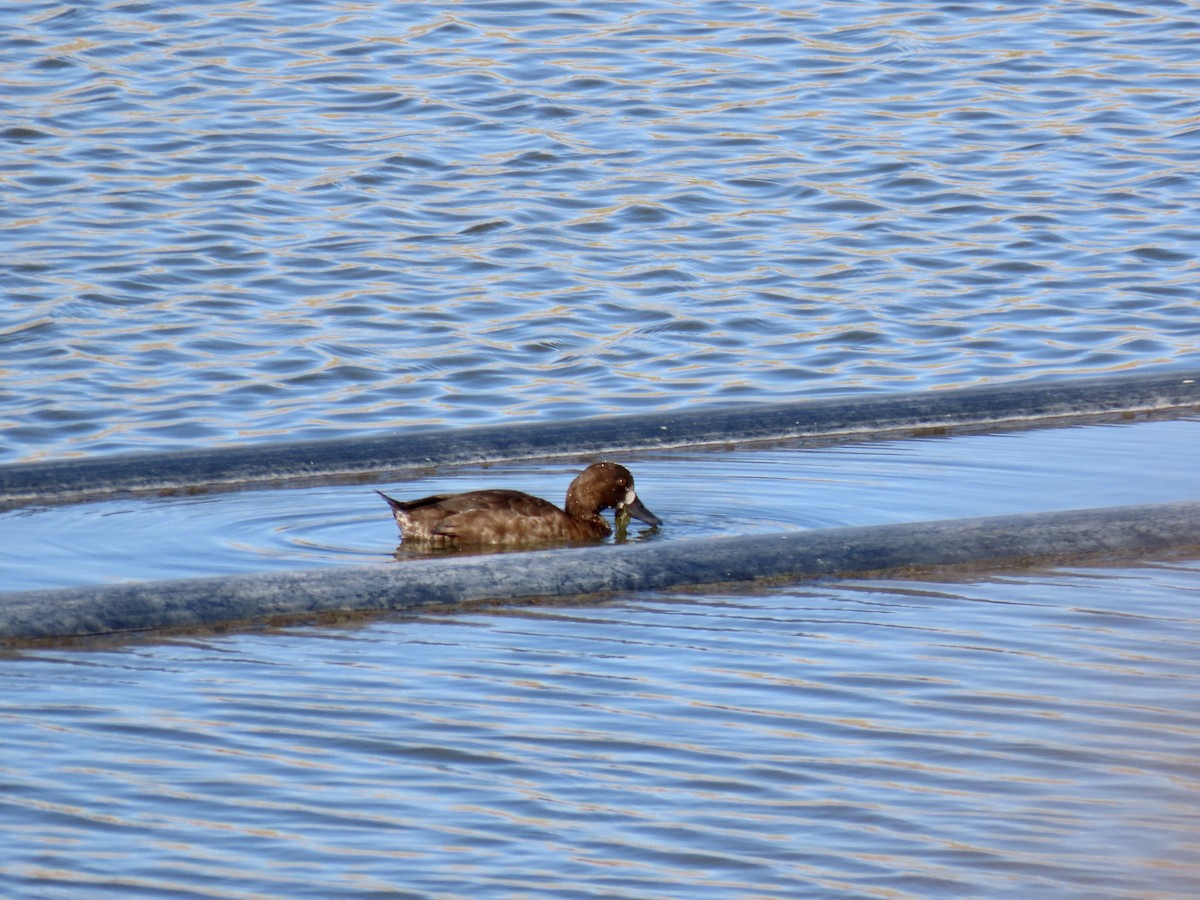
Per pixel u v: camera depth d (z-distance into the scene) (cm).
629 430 4916
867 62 9206
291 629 3422
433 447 4812
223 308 6431
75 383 5731
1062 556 3731
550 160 7969
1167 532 3778
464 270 6819
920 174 7756
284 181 7738
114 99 8688
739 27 9781
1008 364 5800
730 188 7650
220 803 2562
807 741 2744
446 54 9338
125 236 7106
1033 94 8738
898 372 5759
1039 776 2586
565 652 3225
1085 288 6512
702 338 6125
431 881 2323
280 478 4659
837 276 6706
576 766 2672
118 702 3000
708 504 4344
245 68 9144
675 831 2447
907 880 2295
